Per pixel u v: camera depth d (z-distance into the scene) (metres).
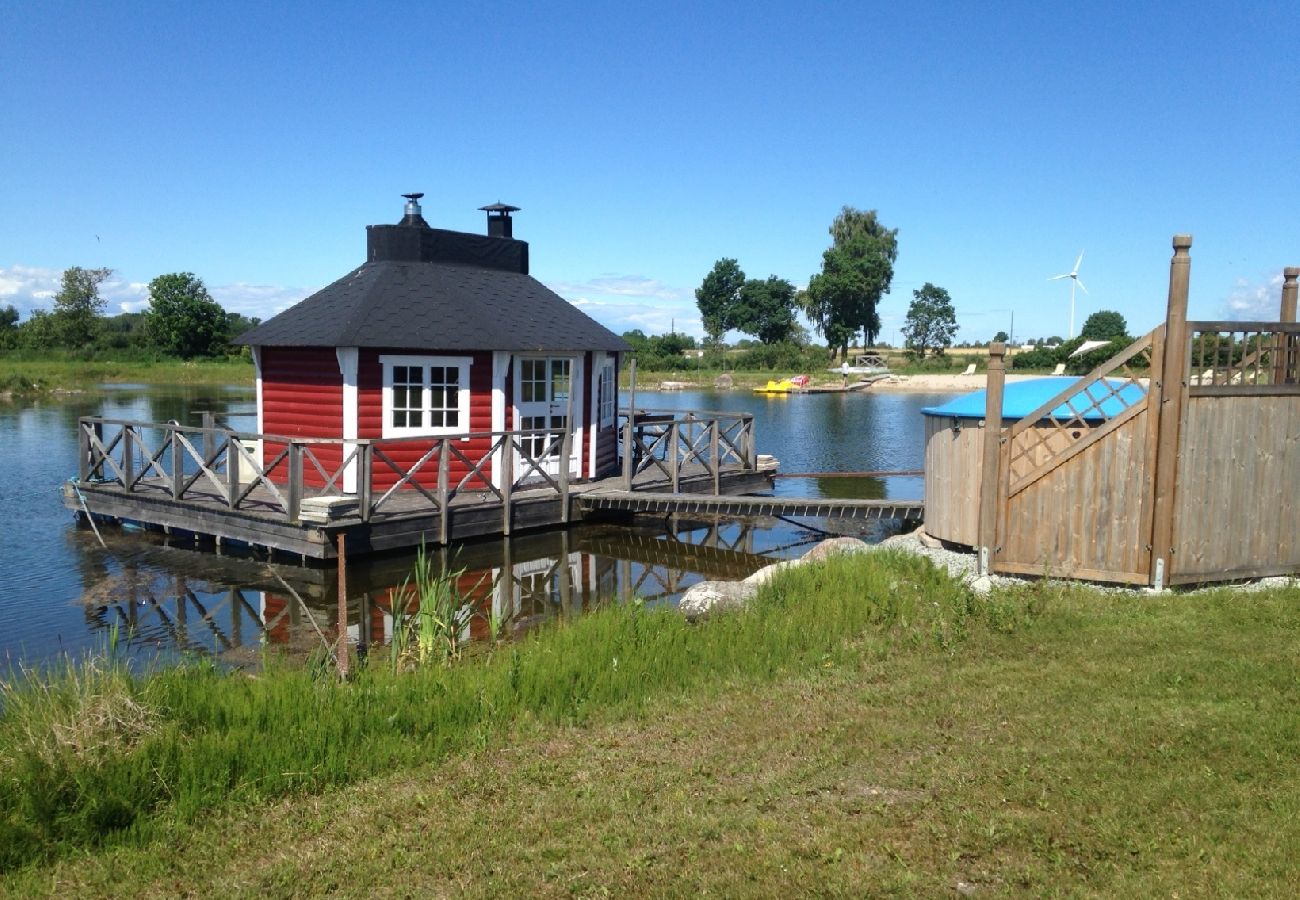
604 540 12.85
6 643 8.30
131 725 4.84
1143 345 7.70
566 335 14.45
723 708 5.62
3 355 61.62
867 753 4.81
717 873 3.74
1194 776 4.27
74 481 13.32
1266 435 7.79
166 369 54.72
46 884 3.88
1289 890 3.39
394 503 12.06
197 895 3.80
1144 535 7.73
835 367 64.25
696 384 52.69
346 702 5.55
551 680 5.93
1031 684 5.60
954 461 9.26
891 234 71.19
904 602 7.28
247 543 11.60
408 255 14.38
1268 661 5.68
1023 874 3.60
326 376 12.95
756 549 12.67
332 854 4.06
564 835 4.14
